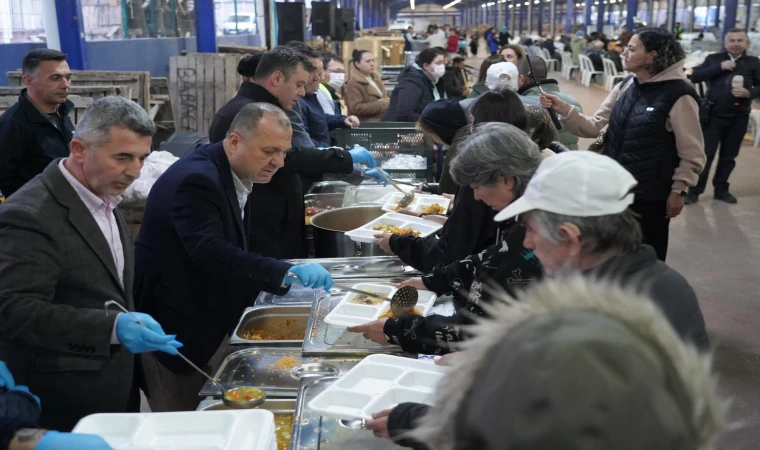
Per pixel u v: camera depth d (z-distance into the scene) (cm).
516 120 233
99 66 716
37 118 320
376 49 1354
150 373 233
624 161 342
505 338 38
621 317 38
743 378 334
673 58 328
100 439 119
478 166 171
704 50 1385
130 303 187
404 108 585
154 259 220
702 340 124
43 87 320
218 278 222
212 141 302
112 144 163
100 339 155
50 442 117
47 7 634
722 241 561
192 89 760
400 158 468
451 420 39
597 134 385
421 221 298
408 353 192
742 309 425
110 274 174
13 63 632
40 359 170
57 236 163
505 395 35
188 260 218
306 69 312
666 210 340
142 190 376
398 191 372
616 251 122
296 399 170
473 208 207
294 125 325
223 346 253
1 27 620
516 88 435
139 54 815
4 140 314
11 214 159
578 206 118
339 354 195
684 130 325
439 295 226
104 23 757
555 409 33
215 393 177
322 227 310
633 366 34
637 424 33
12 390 144
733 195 703
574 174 120
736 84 639
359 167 369
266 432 129
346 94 667
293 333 233
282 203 313
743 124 660
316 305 229
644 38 327
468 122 243
